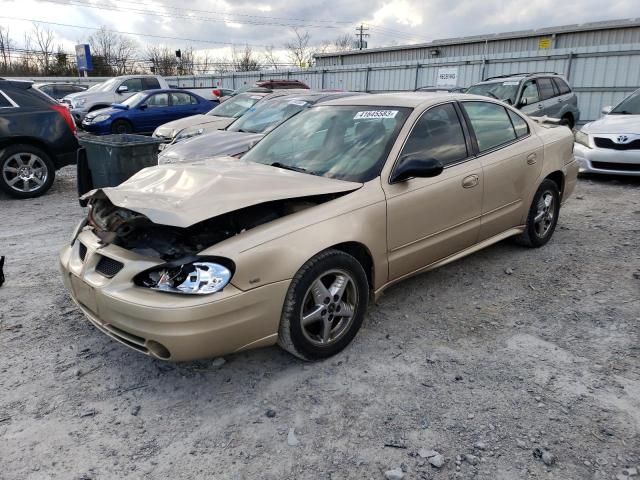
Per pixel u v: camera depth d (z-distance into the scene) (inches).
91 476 92.6
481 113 175.3
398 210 138.2
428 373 123.0
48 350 134.8
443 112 161.0
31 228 250.5
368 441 100.7
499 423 105.0
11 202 310.3
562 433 101.7
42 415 109.1
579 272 183.3
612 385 116.9
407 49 1143.0
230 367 126.8
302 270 118.3
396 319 150.3
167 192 120.2
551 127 211.9
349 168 142.6
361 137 151.4
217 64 2314.2
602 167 335.3
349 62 1309.1
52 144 323.6
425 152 150.3
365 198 131.9
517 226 190.9
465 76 807.7
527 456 96.0
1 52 1818.4
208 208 109.4
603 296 163.5
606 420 105.2
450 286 173.3
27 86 320.8
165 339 103.3
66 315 154.6
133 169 265.3
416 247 147.2
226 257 107.0
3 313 155.6
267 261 111.0
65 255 134.0
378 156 142.6
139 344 108.7
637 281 174.2
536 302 160.6
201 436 103.0
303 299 118.6
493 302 161.0
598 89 663.8
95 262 119.5
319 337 126.6
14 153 311.6
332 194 128.7
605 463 93.7
